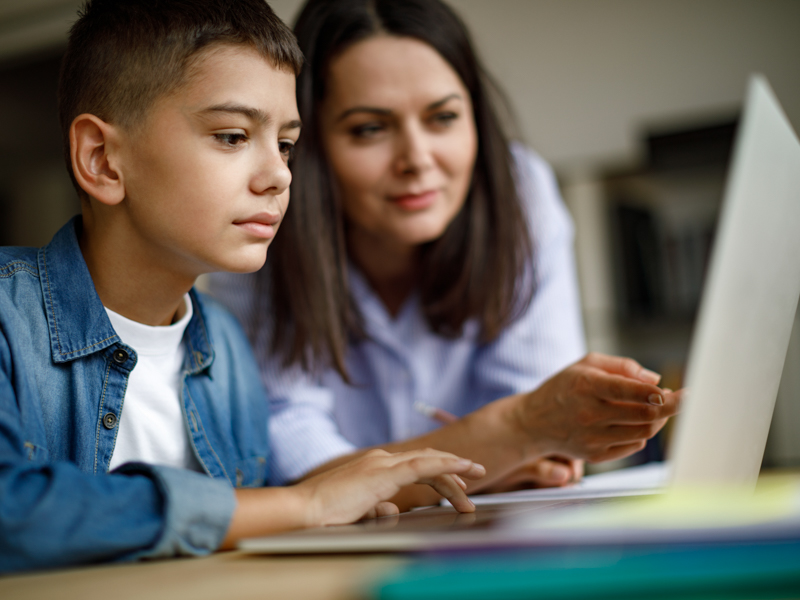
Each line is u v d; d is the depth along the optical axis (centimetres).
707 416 38
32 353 65
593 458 85
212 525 45
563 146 265
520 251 119
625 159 258
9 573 40
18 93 319
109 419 70
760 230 43
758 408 50
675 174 264
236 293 122
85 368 69
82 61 69
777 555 23
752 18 242
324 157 111
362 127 105
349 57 104
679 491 36
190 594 28
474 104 115
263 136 67
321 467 102
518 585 23
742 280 40
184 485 45
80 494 42
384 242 119
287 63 69
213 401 84
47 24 295
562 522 35
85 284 70
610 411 77
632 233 267
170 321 79
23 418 61
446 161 106
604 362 81
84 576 36
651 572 23
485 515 49
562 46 265
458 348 124
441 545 31
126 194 67
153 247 68
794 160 50
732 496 36
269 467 108
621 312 260
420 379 125
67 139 72
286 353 116
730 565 23
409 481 53
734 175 38
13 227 342
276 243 114
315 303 113
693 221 272
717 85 246
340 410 127
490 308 119
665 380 252
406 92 103
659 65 253
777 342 52
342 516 50
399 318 124
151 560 43
